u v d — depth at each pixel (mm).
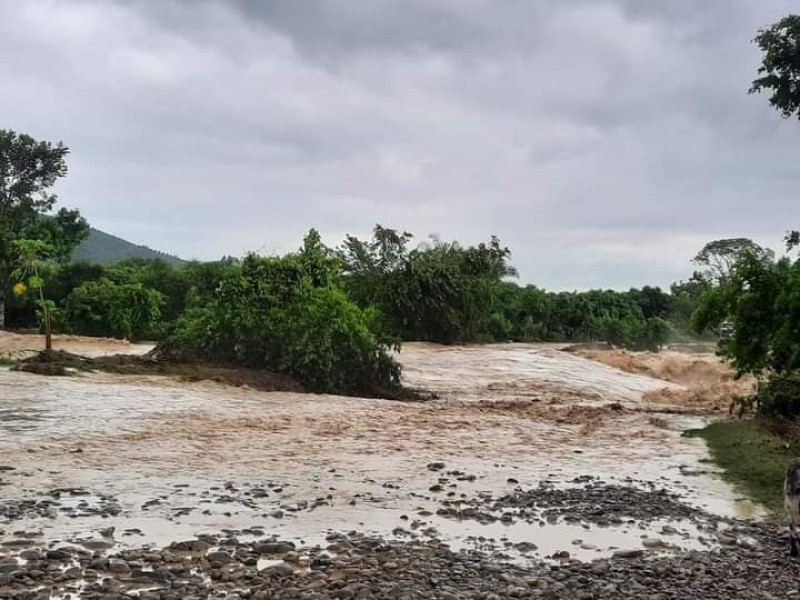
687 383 34062
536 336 75312
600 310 81062
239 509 9469
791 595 6934
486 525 9219
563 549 8367
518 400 24172
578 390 27984
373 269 55844
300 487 10789
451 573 7219
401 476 11773
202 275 64812
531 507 10109
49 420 15125
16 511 8875
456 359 37188
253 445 13898
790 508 8359
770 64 26172
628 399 26672
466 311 57781
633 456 14320
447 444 14867
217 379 22375
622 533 9062
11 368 21906
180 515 9062
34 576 6695
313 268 26859
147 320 49906
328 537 8398
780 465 12953
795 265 17562
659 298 93125
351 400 21516
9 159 57656
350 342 24641
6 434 13586
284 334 24469
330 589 6641
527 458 13781
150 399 18578
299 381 24156
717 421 18719
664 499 10742
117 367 22828
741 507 10648
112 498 9727
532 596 6656
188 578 6867
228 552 7645
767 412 17984
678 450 15023
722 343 18828
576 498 10641
